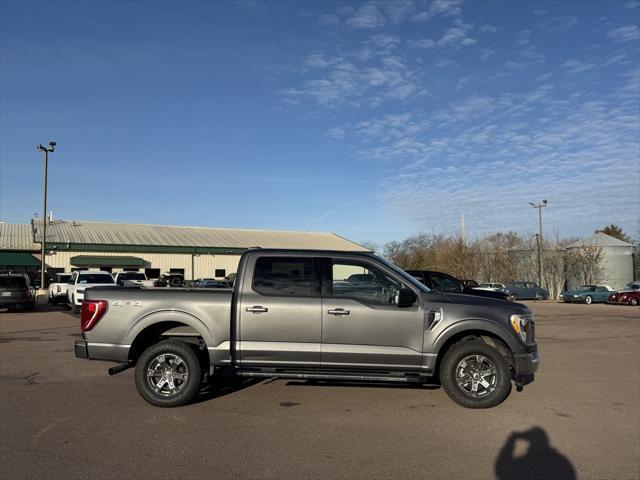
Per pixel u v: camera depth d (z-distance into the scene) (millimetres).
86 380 8484
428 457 5117
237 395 7543
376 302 6957
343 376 6848
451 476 4660
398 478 4605
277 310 6875
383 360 6824
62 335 14672
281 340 6863
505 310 6938
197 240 49344
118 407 6828
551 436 5785
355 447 5379
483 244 54844
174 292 7039
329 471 4738
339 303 6883
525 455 5195
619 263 49688
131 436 5652
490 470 4805
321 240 56531
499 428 6059
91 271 24625
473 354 6883
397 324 6844
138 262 44656
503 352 7180
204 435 5719
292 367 6898
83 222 50312
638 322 20781
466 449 5355
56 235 44219
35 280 40438
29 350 11734
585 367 10047
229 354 6898
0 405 6898
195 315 6918
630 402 7281
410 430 5961
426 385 8164
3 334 14906
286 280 7059
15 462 4875
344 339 6836
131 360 7059
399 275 7086
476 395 6859
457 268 55062
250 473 4676
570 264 49062
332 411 6719
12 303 23172
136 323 6926
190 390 6832
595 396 7621
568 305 36219
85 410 6672
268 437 5676
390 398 7398
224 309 6914
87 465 4816
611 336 15484
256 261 7141
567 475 4707
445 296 7086
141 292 7035
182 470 4723
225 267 48719
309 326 6848
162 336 7379
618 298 35906
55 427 5949
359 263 7121
